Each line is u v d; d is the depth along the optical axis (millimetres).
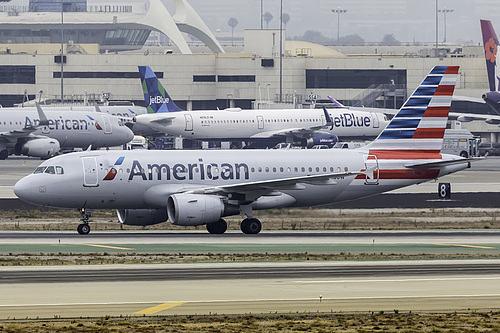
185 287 127438
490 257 162500
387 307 113125
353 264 152125
